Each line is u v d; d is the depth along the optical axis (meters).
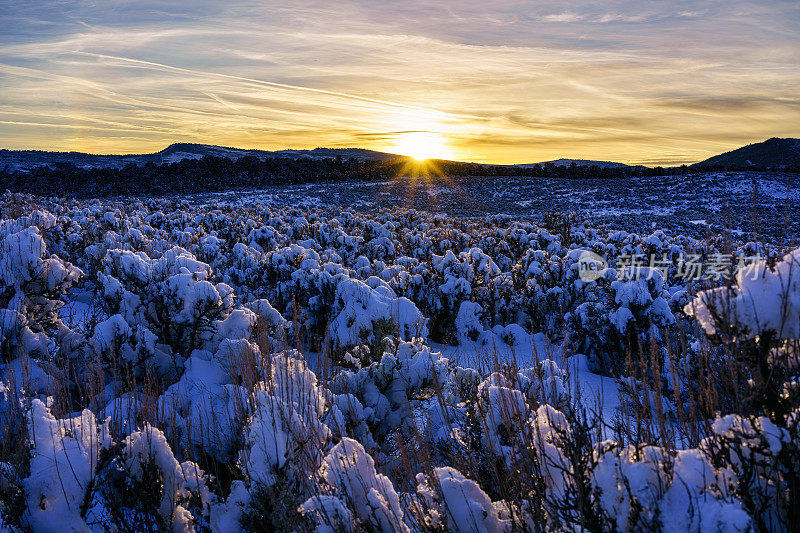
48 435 2.79
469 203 55.59
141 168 62.38
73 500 2.59
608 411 3.62
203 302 5.57
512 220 37.62
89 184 55.59
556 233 22.52
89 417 3.00
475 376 4.47
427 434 3.61
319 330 7.07
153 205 37.56
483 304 9.08
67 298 7.18
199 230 18.09
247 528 2.73
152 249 11.28
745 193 53.03
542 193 60.50
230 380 4.67
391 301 7.00
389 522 2.27
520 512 2.39
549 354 3.66
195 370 4.77
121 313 5.67
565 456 2.29
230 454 3.44
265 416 2.93
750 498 1.87
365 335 6.42
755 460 1.92
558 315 8.48
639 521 1.86
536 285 9.37
